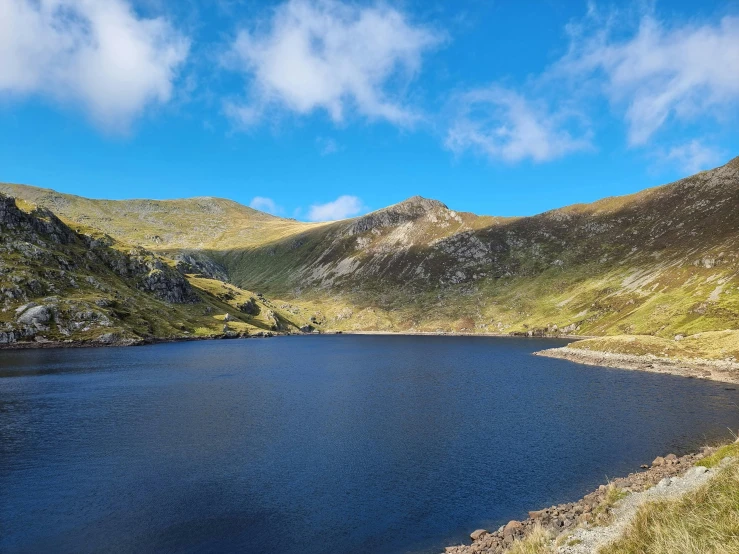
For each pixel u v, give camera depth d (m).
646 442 48.91
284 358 151.38
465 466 42.44
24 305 180.62
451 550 27.31
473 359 147.25
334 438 51.72
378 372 114.25
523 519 31.80
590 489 36.44
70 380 97.12
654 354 124.62
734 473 20.34
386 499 35.47
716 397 73.62
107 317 197.38
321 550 28.27
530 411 65.69
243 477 39.91
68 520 31.97
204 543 29.05
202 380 99.12
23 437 51.91
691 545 15.30
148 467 42.28
